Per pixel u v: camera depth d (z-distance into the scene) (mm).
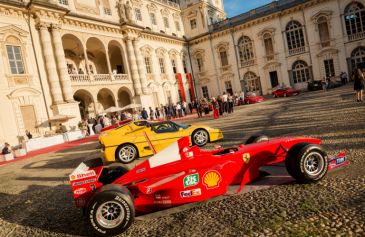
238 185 5301
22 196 7414
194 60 46062
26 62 22609
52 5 23547
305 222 3557
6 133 20797
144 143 10023
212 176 4758
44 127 23078
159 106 37219
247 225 3742
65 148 18328
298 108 17250
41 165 12562
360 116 10062
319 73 36094
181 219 4324
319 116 12227
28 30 23125
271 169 5867
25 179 9773
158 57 38781
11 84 21516
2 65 21094
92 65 33594
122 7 32781
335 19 34375
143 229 4246
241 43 41469
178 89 42000
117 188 4270
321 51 35438
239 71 41969
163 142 10164
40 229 4918
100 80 28859
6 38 21516
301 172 4648
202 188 4695
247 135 10906
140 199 4684
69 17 26109
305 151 4648
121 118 26188
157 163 4941
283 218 3754
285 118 13812
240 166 5012
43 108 23328
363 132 7637
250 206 4309
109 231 4125
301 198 4258
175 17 44969
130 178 4855
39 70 23422
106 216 4191
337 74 34906
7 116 21000
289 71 38031
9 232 5039
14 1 21891
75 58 31422
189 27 46312
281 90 33188
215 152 5410
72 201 6184
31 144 20344
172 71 41281
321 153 4750
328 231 3271
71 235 4445
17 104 21688
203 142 10391
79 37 27500
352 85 27875
